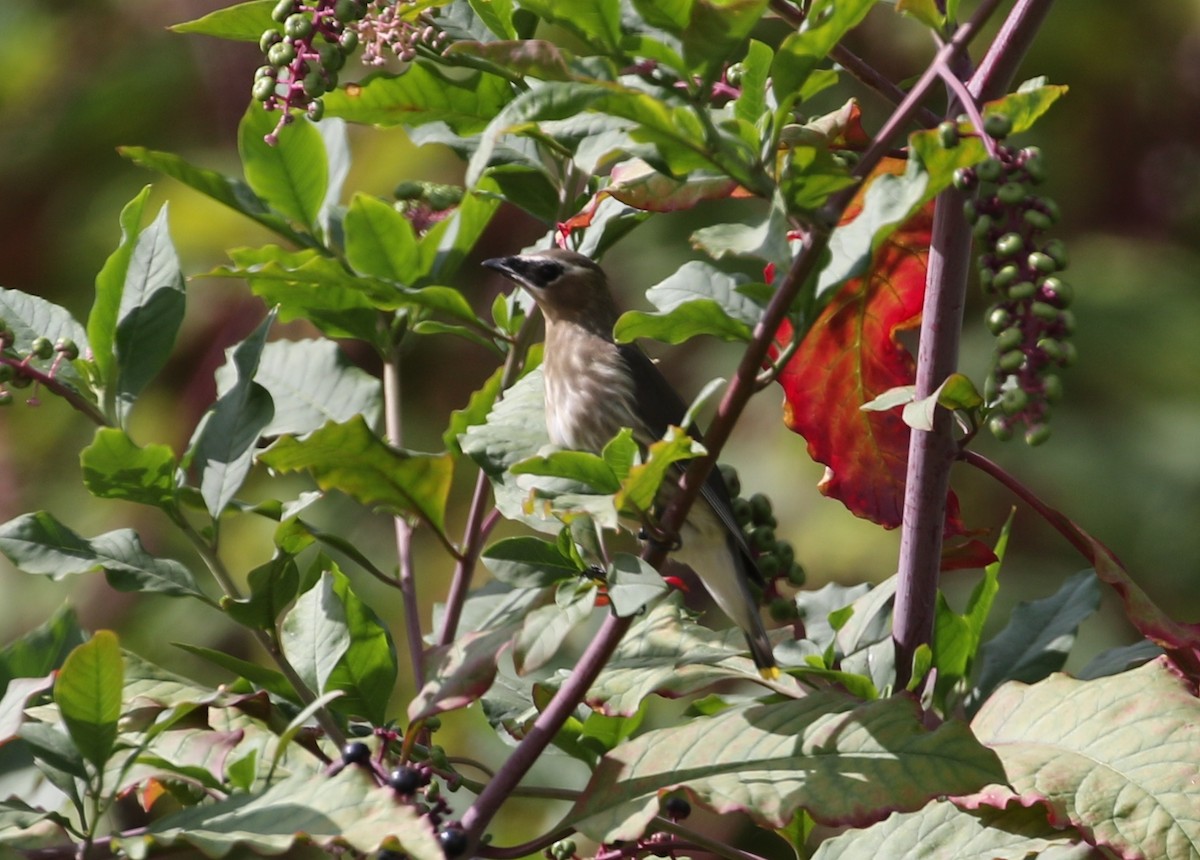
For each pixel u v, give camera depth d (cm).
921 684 599
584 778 1254
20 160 1672
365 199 644
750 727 518
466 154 693
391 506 604
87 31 1712
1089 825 498
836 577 1452
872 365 670
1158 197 1642
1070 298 480
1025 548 1559
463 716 1287
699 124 458
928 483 585
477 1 623
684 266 592
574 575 550
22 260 1655
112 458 555
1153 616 556
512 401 622
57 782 491
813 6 476
